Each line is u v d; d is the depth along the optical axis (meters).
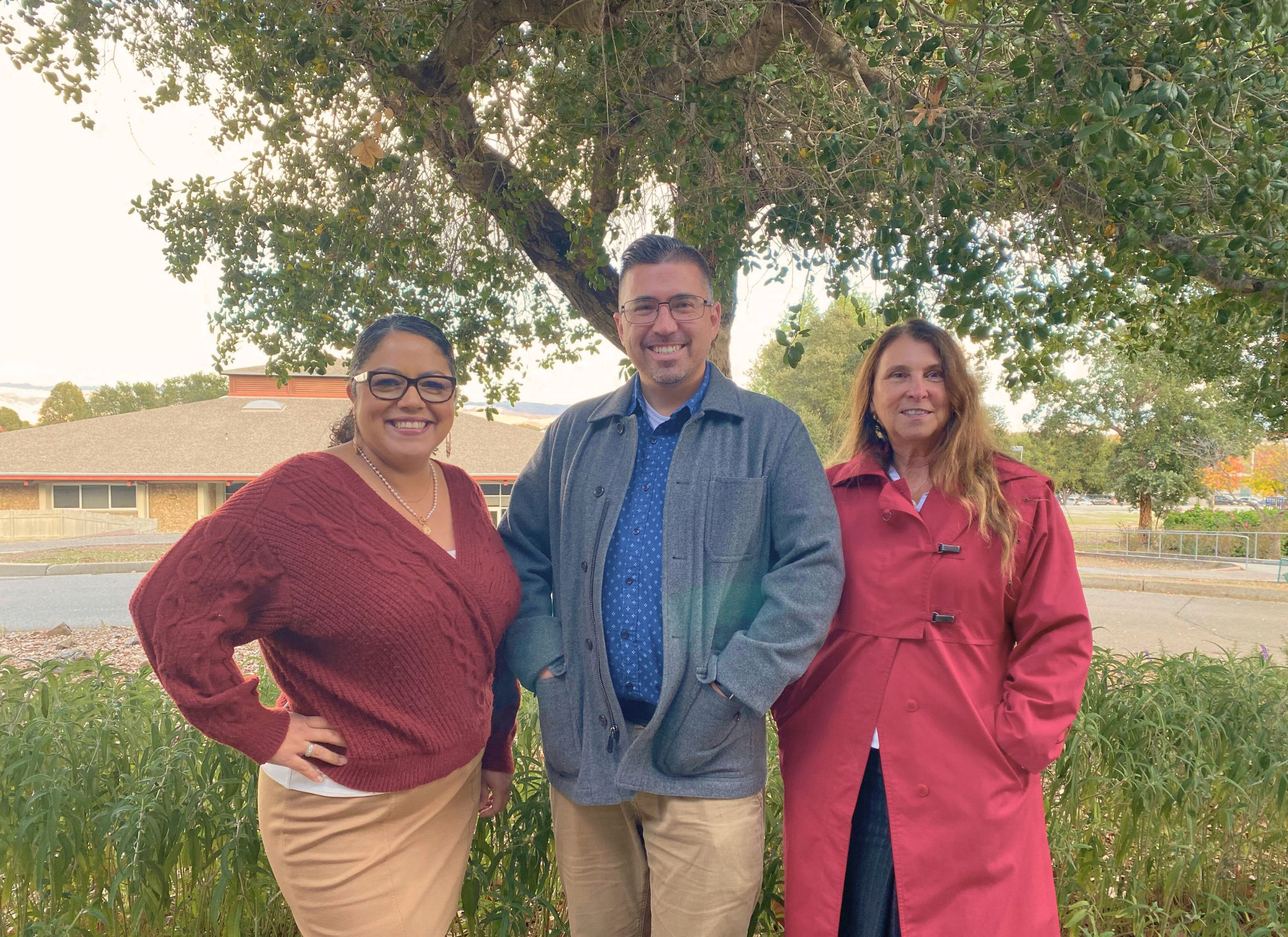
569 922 1.92
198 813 2.09
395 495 1.75
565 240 4.06
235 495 1.61
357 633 1.58
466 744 1.74
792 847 1.88
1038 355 3.79
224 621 1.50
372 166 3.28
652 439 1.93
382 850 1.65
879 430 2.09
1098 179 2.26
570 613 1.89
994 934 1.70
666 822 1.77
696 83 3.09
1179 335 3.80
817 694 1.91
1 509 27.47
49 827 1.90
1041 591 1.81
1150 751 2.47
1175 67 2.16
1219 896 2.46
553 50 3.48
